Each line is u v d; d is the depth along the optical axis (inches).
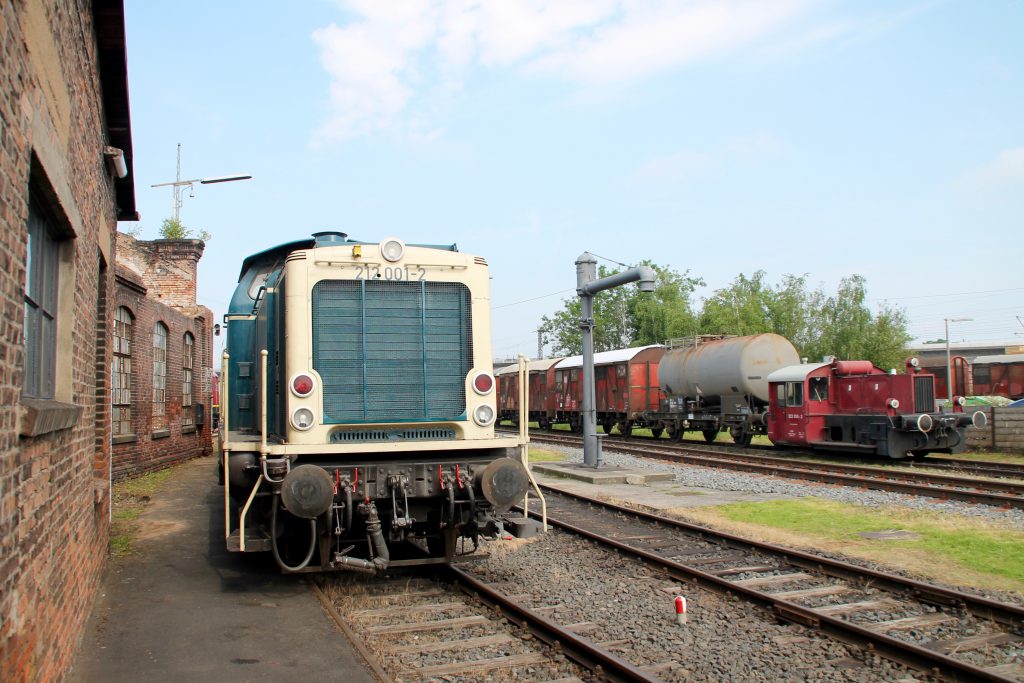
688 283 2368.4
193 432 806.5
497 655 215.9
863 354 1813.5
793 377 818.8
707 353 991.0
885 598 269.9
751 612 256.2
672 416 1067.3
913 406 727.1
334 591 282.2
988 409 856.3
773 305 1995.6
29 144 132.6
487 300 303.1
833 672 204.5
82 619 223.9
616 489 557.9
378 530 264.8
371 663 203.5
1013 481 575.8
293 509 249.9
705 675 202.8
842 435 778.2
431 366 292.0
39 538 148.9
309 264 282.2
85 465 236.8
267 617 248.4
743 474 636.1
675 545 363.9
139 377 598.9
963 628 237.5
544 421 1423.5
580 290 660.1
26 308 162.4
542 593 279.9
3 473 115.1
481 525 278.7
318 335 279.7
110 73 270.7
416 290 293.1
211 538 374.0
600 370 1235.2
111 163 300.2
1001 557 324.2
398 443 275.7
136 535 380.2
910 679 200.4
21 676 130.8
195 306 814.5
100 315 326.6
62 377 202.4
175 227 897.5
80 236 213.9
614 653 217.8
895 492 522.6
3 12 110.2
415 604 268.4
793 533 381.1
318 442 274.1
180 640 224.1
